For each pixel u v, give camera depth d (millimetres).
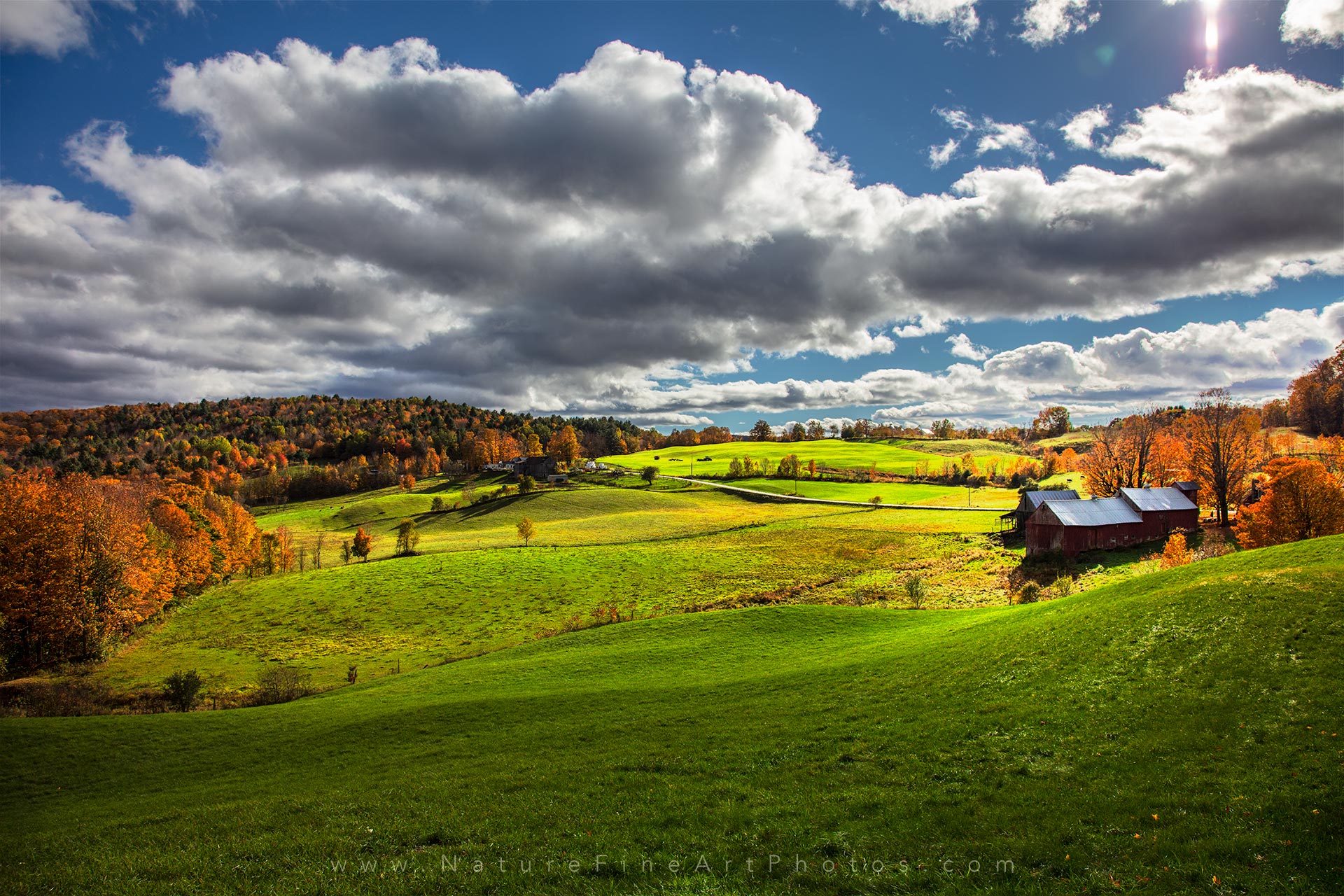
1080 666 25250
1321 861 12836
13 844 21141
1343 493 53062
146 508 88750
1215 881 12820
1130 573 64438
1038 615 35031
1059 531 78938
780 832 16766
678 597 78750
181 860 17859
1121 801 16141
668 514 144875
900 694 27422
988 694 25188
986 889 13555
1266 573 28203
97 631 63094
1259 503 57156
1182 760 17516
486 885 15234
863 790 18766
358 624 74250
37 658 61000
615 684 38406
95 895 16125
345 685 49344
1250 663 21672
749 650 45219
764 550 103000
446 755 27500
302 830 19656
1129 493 83250
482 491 181750
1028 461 182125
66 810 25422
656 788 20641
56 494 64750
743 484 180500
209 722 36406
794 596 75312
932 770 19609
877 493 161750
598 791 20875
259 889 15727
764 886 14422
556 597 82188
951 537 102938
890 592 72062
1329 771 15508
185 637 70875
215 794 25484
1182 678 22109
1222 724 18797
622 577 90375
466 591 85500
